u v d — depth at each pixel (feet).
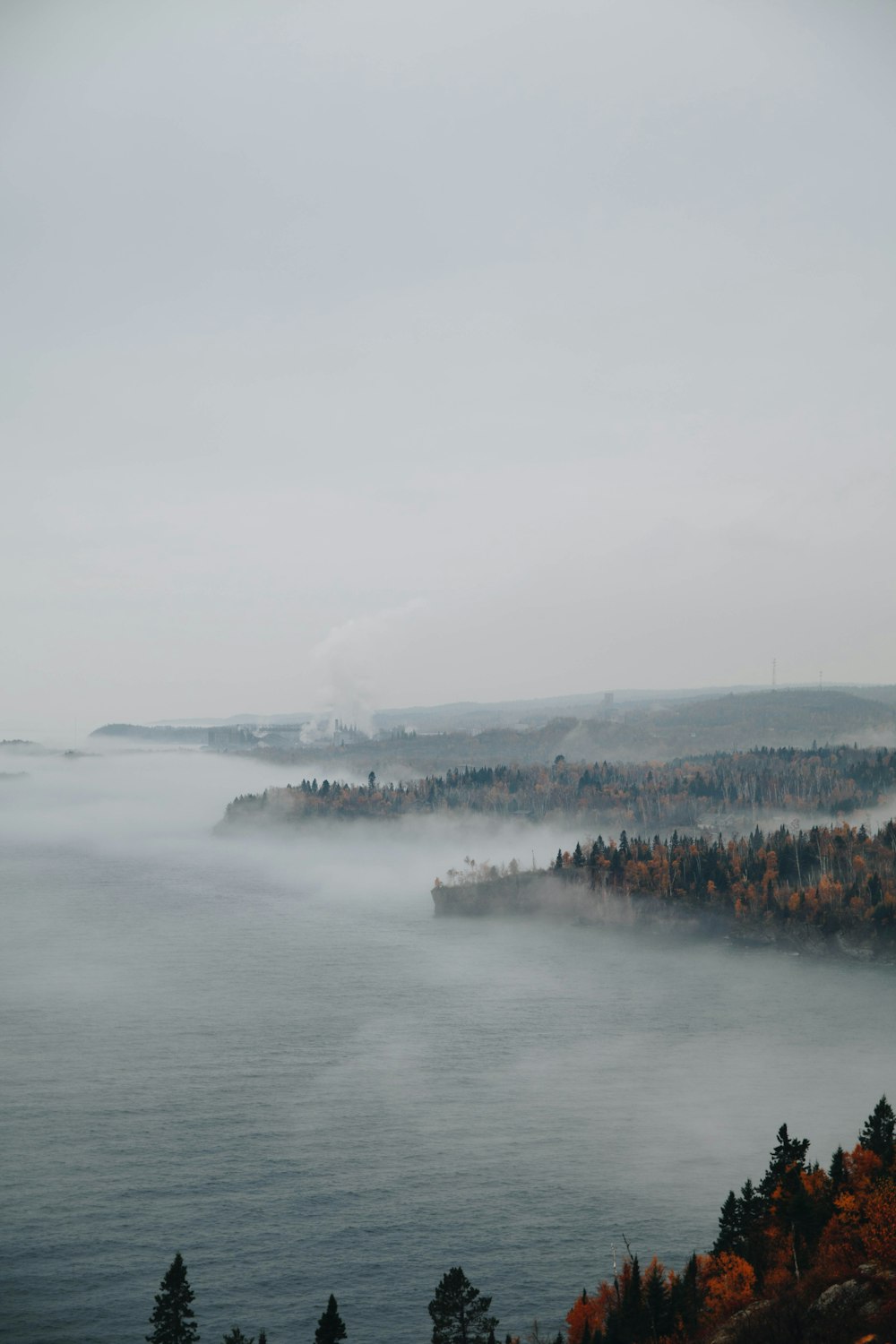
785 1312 354.33
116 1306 497.46
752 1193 451.12
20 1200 617.21
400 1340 465.47
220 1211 601.21
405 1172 654.53
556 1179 641.40
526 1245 555.69
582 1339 393.70
